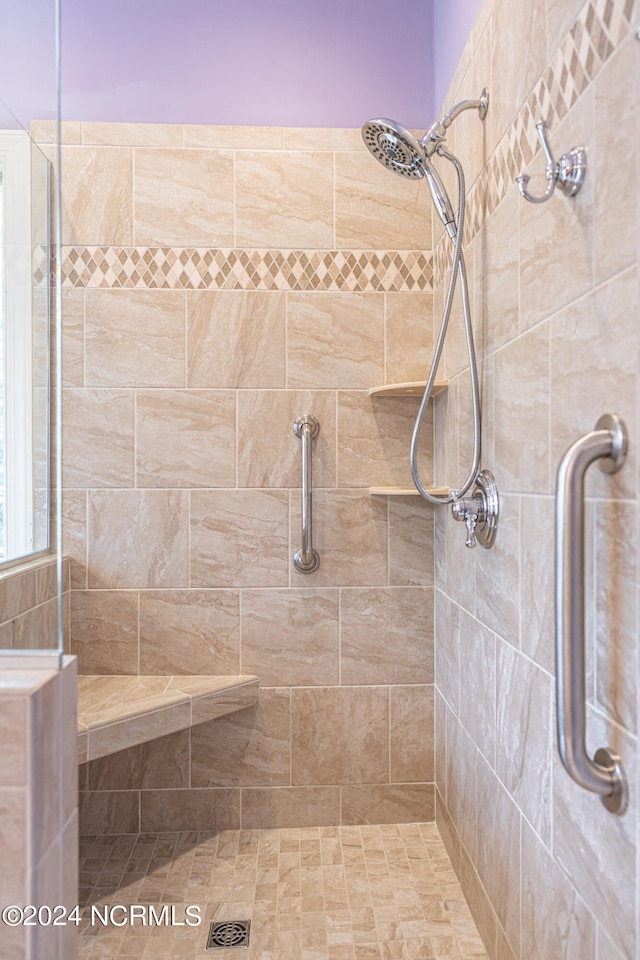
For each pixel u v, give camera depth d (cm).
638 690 86
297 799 217
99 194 213
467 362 176
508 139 142
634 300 88
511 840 140
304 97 219
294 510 216
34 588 92
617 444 91
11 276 103
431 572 219
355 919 169
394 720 218
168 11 218
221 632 216
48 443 99
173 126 215
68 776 93
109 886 184
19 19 104
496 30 150
